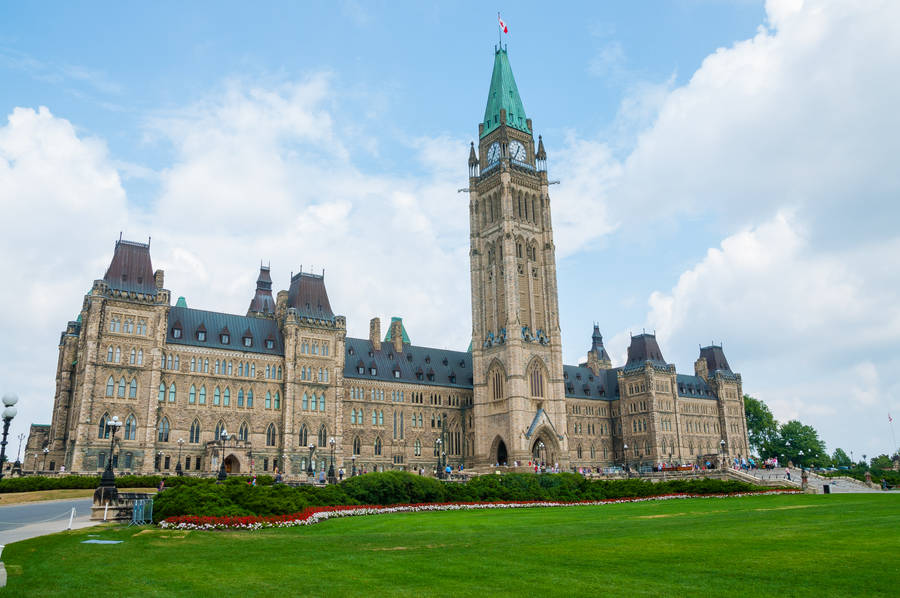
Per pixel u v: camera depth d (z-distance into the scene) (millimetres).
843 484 106250
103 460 100438
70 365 114125
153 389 105875
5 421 54344
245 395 118375
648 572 23812
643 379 176250
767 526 38094
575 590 21031
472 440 153375
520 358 141500
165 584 22266
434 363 160500
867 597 19359
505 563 26188
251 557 28109
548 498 69562
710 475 107312
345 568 25312
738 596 19812
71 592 20859
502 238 150000
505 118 158000
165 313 109750
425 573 24172
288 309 124500
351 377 141125
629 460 176500
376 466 139500
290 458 117688
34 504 62500
